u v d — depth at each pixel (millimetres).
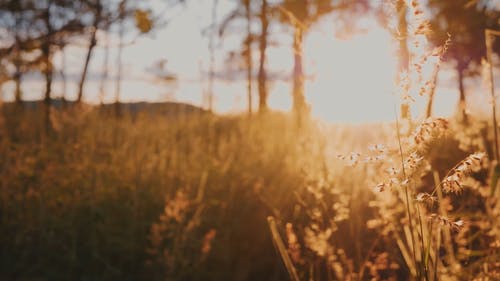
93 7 5543
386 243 2295
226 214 4715
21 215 4605
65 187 5281
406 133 1087
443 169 2168
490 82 1677
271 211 4207
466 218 1882
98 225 4465
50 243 4320
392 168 1099
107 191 5078
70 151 6246
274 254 4070
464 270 1593
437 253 1225
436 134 1016
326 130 2463
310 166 2379
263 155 6195
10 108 7926
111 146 6547
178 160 6129
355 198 2488
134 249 4234
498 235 1788
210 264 4062
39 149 6590
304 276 2178
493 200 1888
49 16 6594
